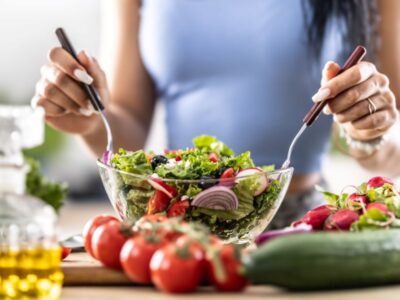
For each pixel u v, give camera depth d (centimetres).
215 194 142
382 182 165
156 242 125
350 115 177
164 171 147
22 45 409
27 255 115
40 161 408
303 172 237
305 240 118
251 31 236
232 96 240
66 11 409
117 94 255
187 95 246
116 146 241
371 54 238
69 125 221
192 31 240
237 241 151
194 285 121
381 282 126
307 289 122
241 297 118
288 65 237
